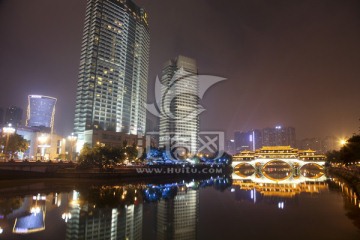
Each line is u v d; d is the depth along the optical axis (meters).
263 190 90.25
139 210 51.50
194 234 35.69
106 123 188.38
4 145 120.44
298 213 48.75
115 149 117.19
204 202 64.38
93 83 185.50
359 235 33.41
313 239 32.25
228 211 52.81
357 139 82.00
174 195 76.81
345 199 64.31
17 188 76.31
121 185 97.62
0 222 39.16
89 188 81.56
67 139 181.75
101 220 41.75
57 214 44.94
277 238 33.09
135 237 33.94
